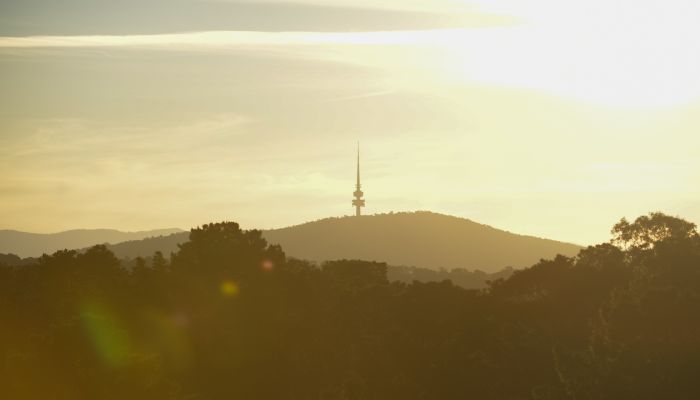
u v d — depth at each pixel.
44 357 106.69
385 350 140.50
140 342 129.75
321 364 138.88
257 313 148.25
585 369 103.25
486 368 135.12
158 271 163.88
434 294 164.25
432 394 132.38
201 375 132.00
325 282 174.00
